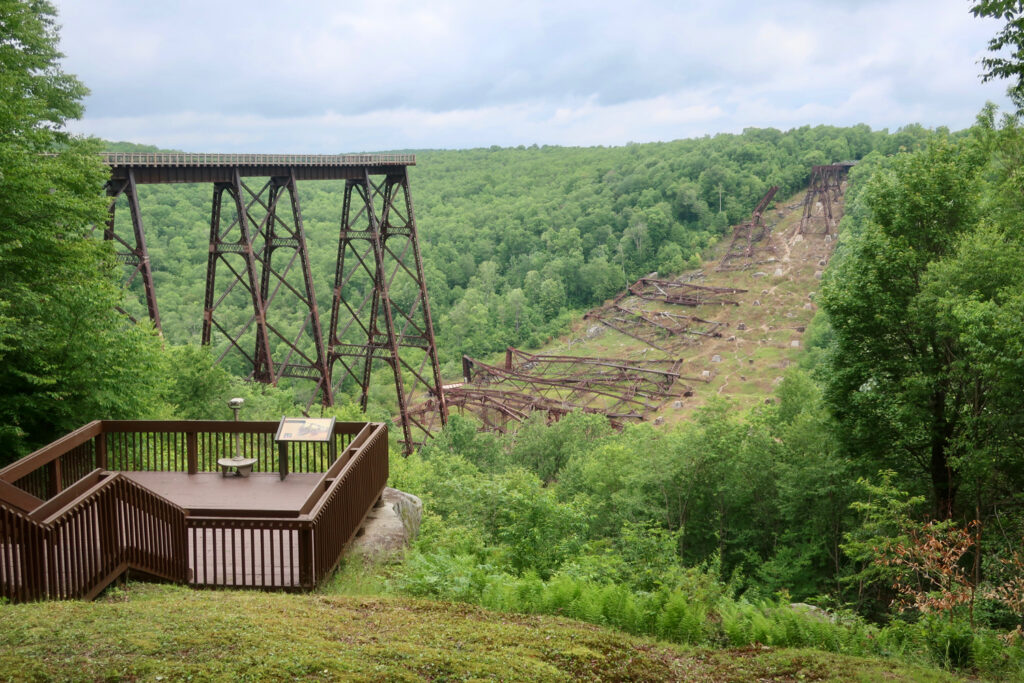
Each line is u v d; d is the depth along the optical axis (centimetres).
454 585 954
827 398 2527
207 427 1404
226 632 647
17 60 2172
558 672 660
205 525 962
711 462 3056
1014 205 2234
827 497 2777
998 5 1443
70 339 1728
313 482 1355
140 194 14212
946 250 2384
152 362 1994
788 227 16638
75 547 816
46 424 1816
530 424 5691
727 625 902
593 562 1305
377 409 7619
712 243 16425
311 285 4688
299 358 10588
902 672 788
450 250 16138
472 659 649
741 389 9481
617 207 18300
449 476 3409
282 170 4503
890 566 1798
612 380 8969
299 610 764
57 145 2402
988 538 1983
